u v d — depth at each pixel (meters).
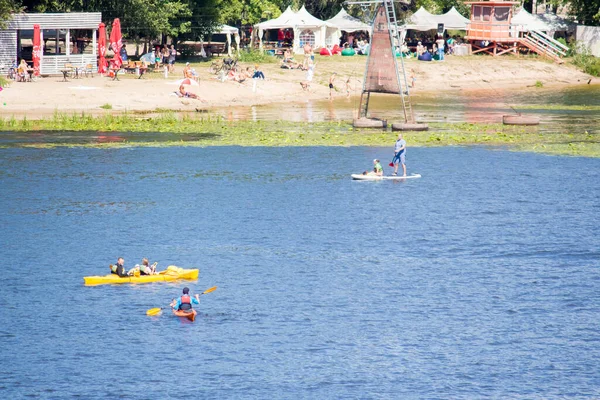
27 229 107.69
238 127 181.88
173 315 81.75
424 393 67.81
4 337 76.62
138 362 72.56
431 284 90.12
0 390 67.94
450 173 140.75
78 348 74.88
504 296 86.62
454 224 111.56
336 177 138.12
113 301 84.88
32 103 194.25
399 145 137.50
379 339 77.00
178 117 193.00
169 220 112.56
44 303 84.12
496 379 70.00
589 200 123.25
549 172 141.00
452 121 194.62
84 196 124.00
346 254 99.62
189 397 67.06
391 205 121.06
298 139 168.75
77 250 100.00
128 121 183.75
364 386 68.81
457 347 75.38
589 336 77.56
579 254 99.25
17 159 146.38
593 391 68.25
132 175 137.25
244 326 79.50
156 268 94.38
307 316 81.75
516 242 103.81
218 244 103.00
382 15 180.88
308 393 67.81
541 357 73.69
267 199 123.88
